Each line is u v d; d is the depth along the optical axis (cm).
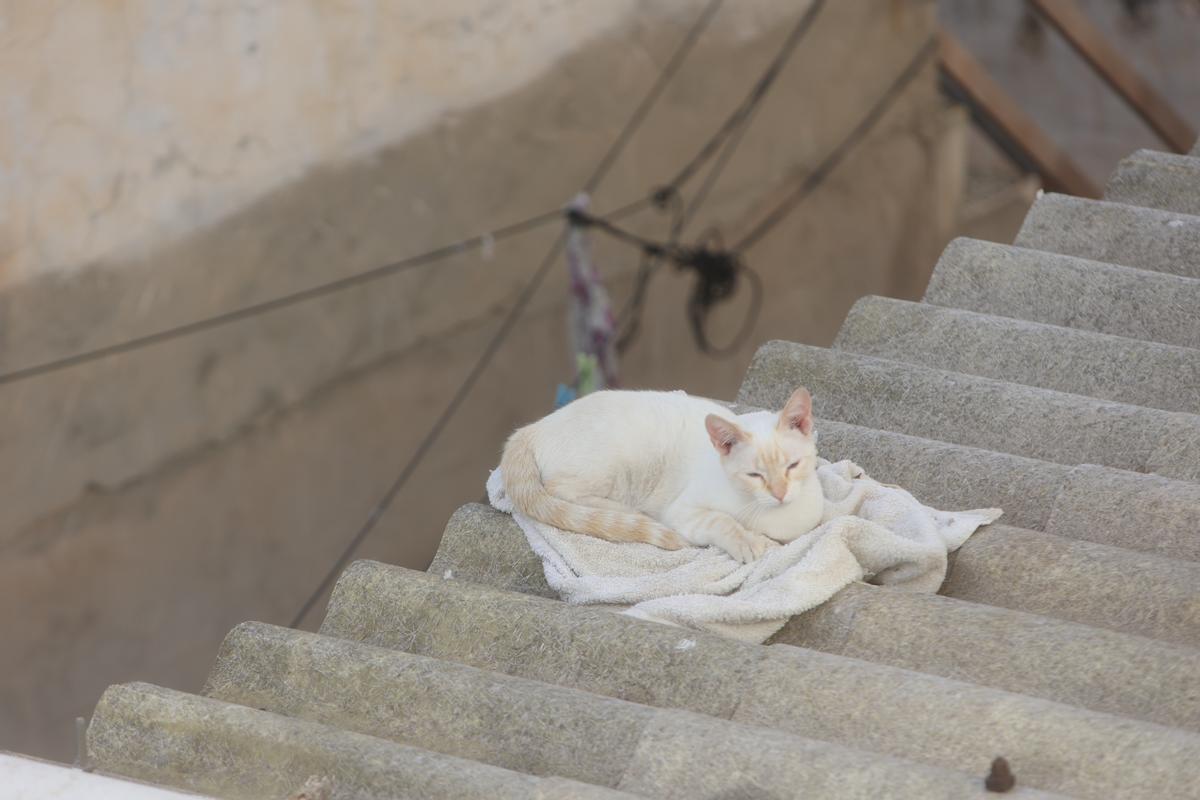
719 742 423
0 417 973
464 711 466
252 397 1157
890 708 445
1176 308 744
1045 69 2192
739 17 1511
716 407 612
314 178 1153
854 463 620
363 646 502
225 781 441
